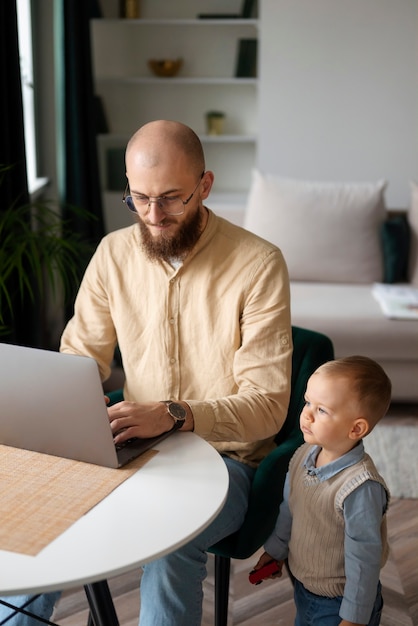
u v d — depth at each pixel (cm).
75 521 142
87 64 479
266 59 576
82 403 157
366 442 352
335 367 176
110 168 607
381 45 569
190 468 163
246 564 265
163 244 195
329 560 179
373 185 436
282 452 194
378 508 173
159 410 178
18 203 327
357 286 427
